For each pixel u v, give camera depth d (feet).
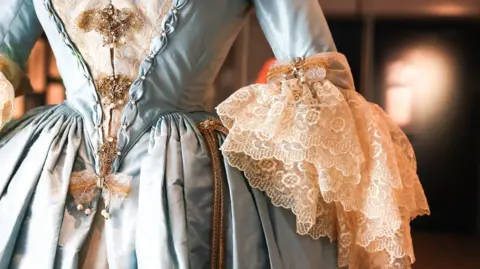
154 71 3.93
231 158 3.73
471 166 12.40
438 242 11.78
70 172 3.80
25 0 4.47
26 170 3.87
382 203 3.64
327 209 3.83
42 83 9.19
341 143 3.66
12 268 3.65
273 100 3.74
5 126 4.31
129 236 3.63
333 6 11.84
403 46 12.10
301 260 3.72
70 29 4.13
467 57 12.09
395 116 12.27
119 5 4.07
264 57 10.71
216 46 4.12
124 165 3.85
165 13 4.01
